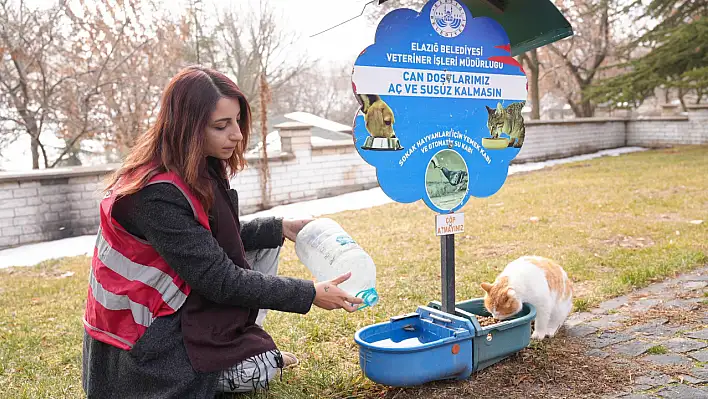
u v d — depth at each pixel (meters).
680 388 2.72
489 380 2.91
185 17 15.66
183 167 2.30
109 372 2.42
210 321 2.41
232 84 2.39
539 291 3.29
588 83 24.67
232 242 2.54
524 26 3.43
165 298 2.38
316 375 3.03
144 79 15.10
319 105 33.38
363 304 2.74
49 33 13.48
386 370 2.68
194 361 2.34
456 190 3.08
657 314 3.79
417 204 10.01
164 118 2.32
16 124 14.42
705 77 17.09
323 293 2.45
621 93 18.98
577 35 22.27
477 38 3.06
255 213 10.80
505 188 11.12
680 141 18.75
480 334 2.87
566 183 11.24
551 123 17.42
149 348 2.33
